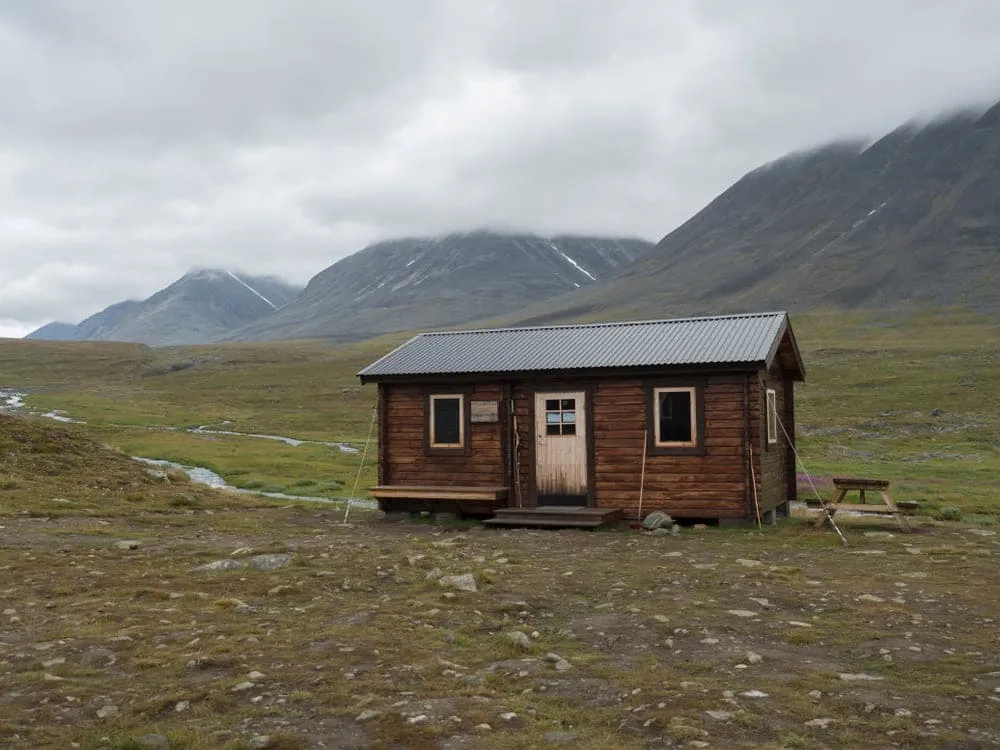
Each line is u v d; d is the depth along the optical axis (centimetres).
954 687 874
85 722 806
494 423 2591
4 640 1086
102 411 10044
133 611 1221
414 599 1298
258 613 1223
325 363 17875
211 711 833
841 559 1755
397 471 2709
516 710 824
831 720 782
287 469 4600
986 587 1423
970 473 4281
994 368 10738
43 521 2209
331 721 800
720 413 2356
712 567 1606
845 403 9081
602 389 2489
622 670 955
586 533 2233
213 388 14288
